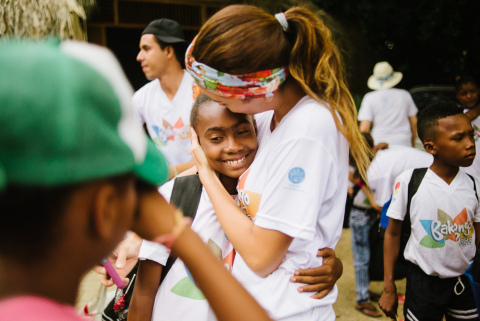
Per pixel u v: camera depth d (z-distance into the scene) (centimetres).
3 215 51
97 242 57
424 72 923
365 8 827
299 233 127
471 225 240
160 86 329
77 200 53
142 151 60
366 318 360
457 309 245
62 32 258
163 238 72
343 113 138
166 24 320
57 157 49
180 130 325
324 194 137
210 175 147
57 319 52
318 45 133
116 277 117
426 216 239
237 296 74
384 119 526
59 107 49
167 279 146
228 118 145
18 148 48
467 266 239
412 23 870
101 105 53
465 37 860
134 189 62
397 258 260
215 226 150
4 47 53
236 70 124
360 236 365
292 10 135
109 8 682
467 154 230
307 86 133
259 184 142
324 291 143
